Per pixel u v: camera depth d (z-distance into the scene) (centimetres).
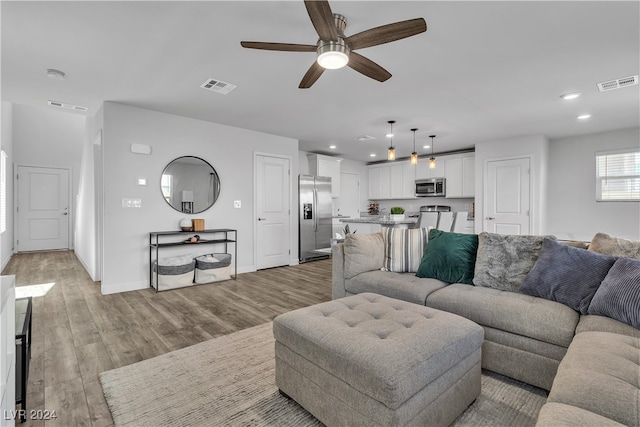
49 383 186
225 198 478
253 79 304
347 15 202
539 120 435
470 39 230
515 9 196
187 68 280
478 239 257
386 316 171
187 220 425
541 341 174
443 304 213
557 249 209
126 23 212
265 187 531
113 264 379
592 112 400
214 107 389
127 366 206
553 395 107
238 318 296
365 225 538
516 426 150
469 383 158
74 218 762
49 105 386
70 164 758
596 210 506
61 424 152
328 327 154
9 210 620
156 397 174
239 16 205
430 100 358
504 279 224
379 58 259
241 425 153
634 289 161
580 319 174
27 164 707
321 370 146
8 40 233
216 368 205
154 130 406
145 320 289
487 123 454
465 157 650
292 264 577
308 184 621
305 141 589
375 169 827
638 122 443
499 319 188
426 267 260
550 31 220
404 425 122
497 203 557
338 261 298
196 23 213
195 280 430
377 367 122
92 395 175
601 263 189
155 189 409
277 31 223
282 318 170
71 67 279
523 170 528
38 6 193
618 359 120
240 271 498
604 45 238
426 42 235
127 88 328
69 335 255
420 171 730
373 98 354
